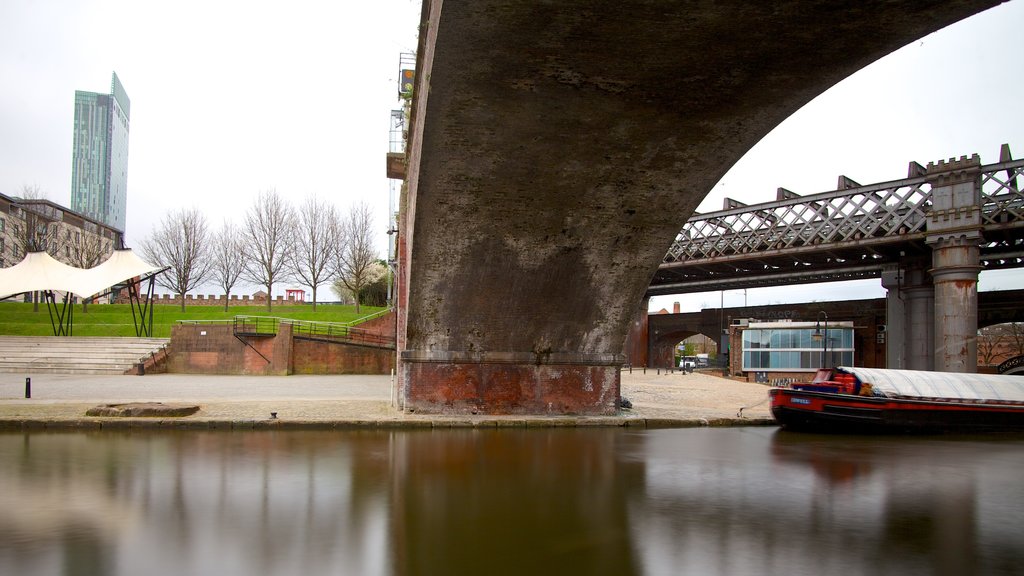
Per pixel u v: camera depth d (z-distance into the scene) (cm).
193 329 3819
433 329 2006
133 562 810
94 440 1608
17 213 7838
